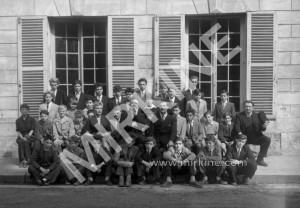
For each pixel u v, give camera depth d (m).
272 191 11.18
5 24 14.30
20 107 13.03
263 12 14.09
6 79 14.33
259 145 13.90
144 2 14.30
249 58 14.13
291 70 14.16
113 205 10.05
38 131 12.82
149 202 10.27
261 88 14.17
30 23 14.28
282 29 14.16
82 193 11.14
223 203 10.09
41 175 11.98
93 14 14.33
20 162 12.95
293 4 14.09
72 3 14.29
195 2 14.21
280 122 14.18
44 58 14.29
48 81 14.36
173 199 10.52
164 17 14.22
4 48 14.31
